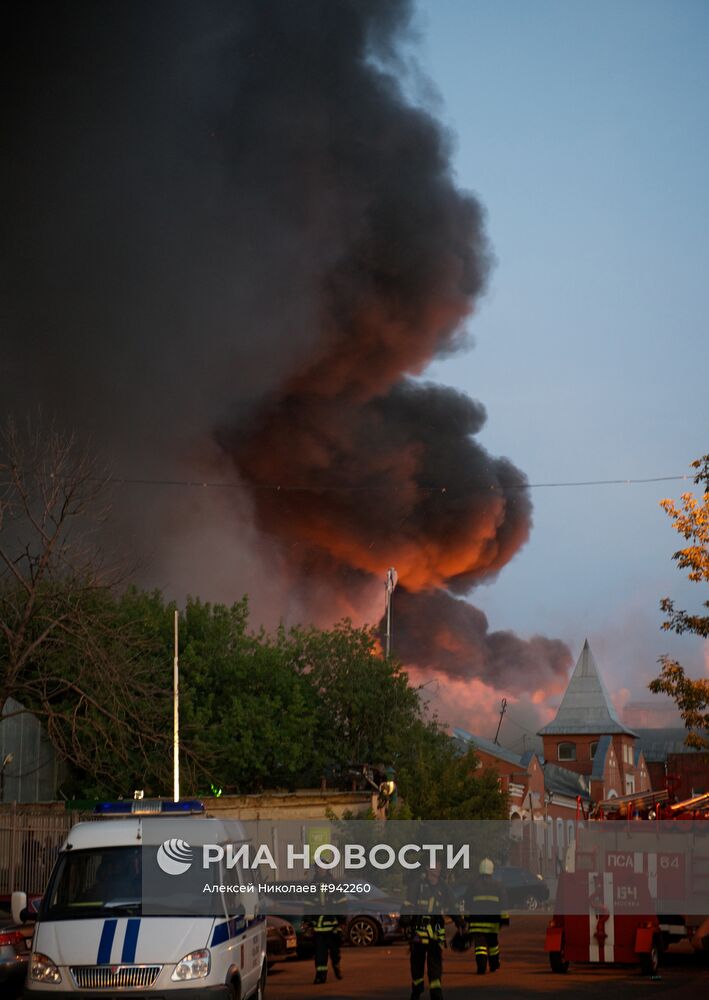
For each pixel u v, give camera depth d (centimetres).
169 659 3481
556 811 6812
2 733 2952
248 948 1118
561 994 1355
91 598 2739
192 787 2967
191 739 3250
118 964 950
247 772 3525
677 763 8262
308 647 3900
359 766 3684
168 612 3594
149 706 2727
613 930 1598
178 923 981
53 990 950
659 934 1622
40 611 2653
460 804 3412
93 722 2600
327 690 3844
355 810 3484
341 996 1393
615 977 1567
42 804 2595
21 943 1243
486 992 1386
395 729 3778
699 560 2164
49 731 2619
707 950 1742
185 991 946
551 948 1609
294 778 3750
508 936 2523
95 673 2575
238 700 3509
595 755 7819
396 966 1809
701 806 1764
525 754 6456
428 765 3547
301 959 2150
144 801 1162
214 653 3628
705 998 1305
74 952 960
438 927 1281
